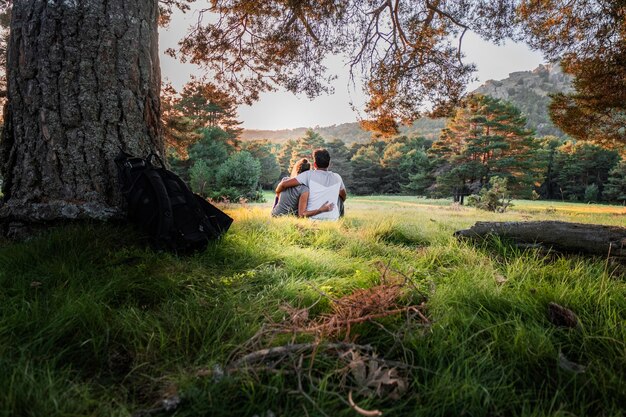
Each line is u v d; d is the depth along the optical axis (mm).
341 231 3680
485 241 2850
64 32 2842
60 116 2826
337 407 1064
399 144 94125
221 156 58688
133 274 1978
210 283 2010
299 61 7938
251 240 2984
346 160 102125
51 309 1516
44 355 1249
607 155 74938
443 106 8484
